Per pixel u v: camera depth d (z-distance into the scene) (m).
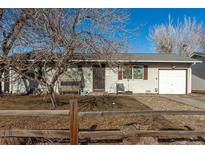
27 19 5.83
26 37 5.72
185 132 3.35
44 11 5.58
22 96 12.22
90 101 9.73
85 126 4.91
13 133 3.25
